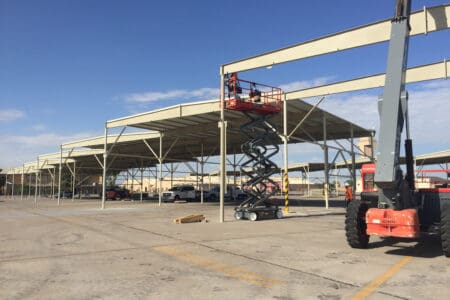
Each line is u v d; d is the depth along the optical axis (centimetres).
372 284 690
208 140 3759
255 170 2006
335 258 923
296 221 1842
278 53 1692
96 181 8206
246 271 796
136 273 784
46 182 8206
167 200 4297
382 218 928
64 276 762
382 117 968
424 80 1734
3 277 757
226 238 1261
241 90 1923
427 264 854
